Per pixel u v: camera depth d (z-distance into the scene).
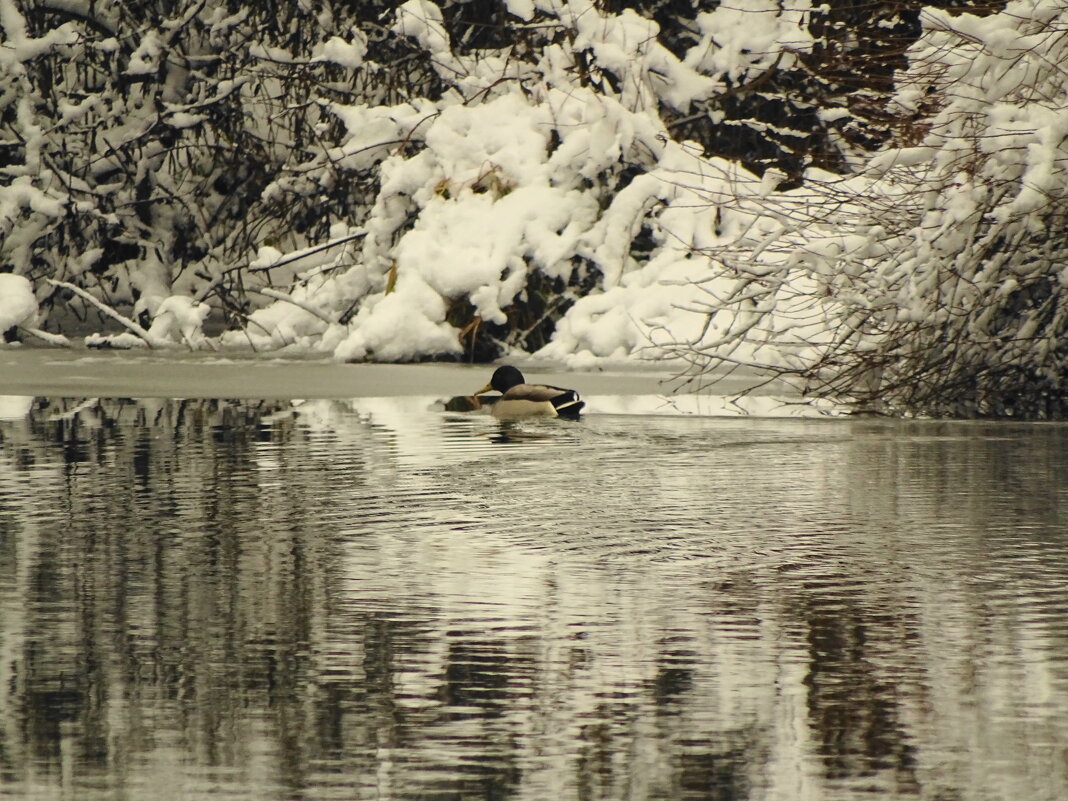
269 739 17.70
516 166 68.50
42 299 79.38
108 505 33.03
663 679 19.97
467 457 40.25
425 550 28.36
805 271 49.66
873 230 49.16
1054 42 45.78
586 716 18.48
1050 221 46.84
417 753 17.25
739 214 66.00
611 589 25.11
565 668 20.47
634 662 20.72
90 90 83.31
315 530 30.27
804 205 50.00
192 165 83.31
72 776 16.58
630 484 35.88
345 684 19.78
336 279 71.31
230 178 83.50
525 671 20.28
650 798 15.91
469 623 22.89
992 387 48.97
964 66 47.28
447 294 66.00
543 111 69.50
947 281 47.25
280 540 29.27
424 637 22.03
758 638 22.03
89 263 80.12
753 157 73.69
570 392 48.47
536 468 38.28
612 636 22.09
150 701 19.11
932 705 18.89
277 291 72.31
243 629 22.55
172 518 31.58
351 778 16.47
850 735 17.78
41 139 78.88
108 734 17.89
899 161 47.03
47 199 78.06
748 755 17.17
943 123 47.28
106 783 16.38
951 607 23.89
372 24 76.81
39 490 34.88
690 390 54.91
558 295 67.31
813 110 72.56
